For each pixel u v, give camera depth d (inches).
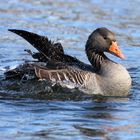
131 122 546.9
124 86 650.8
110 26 987.9
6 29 945.5
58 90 645.9
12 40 893.2
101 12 1083.3
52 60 668.7
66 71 654.5
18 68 663.8
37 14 1051.9
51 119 547.8
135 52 859.4
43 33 925.8
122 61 817.5
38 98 619.5
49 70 655.8
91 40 674.2
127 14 1072.8
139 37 937.5
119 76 650.2
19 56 805.9
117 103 615.8
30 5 1122.7
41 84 649.0
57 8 1105.4
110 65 660.7
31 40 668.1
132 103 618.2
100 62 669.9
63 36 919.0
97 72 666.2
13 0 1152.2
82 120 548.1
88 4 1147.9
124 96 649.0
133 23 1015.6
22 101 605.0
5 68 717.3
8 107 580.7
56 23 997.8
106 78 650.8
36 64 663.8
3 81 662.5
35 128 519.5
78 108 588.4
